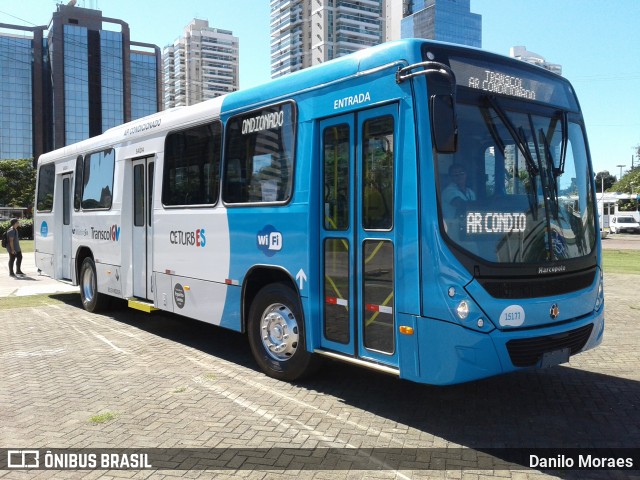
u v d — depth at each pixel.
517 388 5.96
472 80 4.82
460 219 4.51
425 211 4.46
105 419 5.07
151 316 10.41
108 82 88.88
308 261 5.58
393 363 4.79
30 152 93.44
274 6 140.50
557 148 5.32
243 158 6.55
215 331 9.05
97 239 10.09
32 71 93.25
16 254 18.30
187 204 7.54
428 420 5.04
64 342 8.24
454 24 107.06
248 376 6.43
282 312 6.11
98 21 89.12
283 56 139.00
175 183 7.83
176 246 7.77
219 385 6.08
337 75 5.33
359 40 128.12
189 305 7.51
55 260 12.00
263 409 5.32
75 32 86.75
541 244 4.93
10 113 92.19
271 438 4.63
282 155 5.97
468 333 4.37
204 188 7.21
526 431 4.79
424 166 4.49
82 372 6.63
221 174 6.87
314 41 127.88
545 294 4.82
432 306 4.42
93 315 10.51
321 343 5.59
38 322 9.84
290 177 5.83
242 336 8.68
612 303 11.33
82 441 4.59
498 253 4.63
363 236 5.07
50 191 12.37
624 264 20.73
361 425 4.91
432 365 4.44
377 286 4.95
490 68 4.99
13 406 5.44
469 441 4.57
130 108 90.00
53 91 87.31
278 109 6.06
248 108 6.50
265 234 6.14
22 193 71.50
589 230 5.50
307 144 5.64
